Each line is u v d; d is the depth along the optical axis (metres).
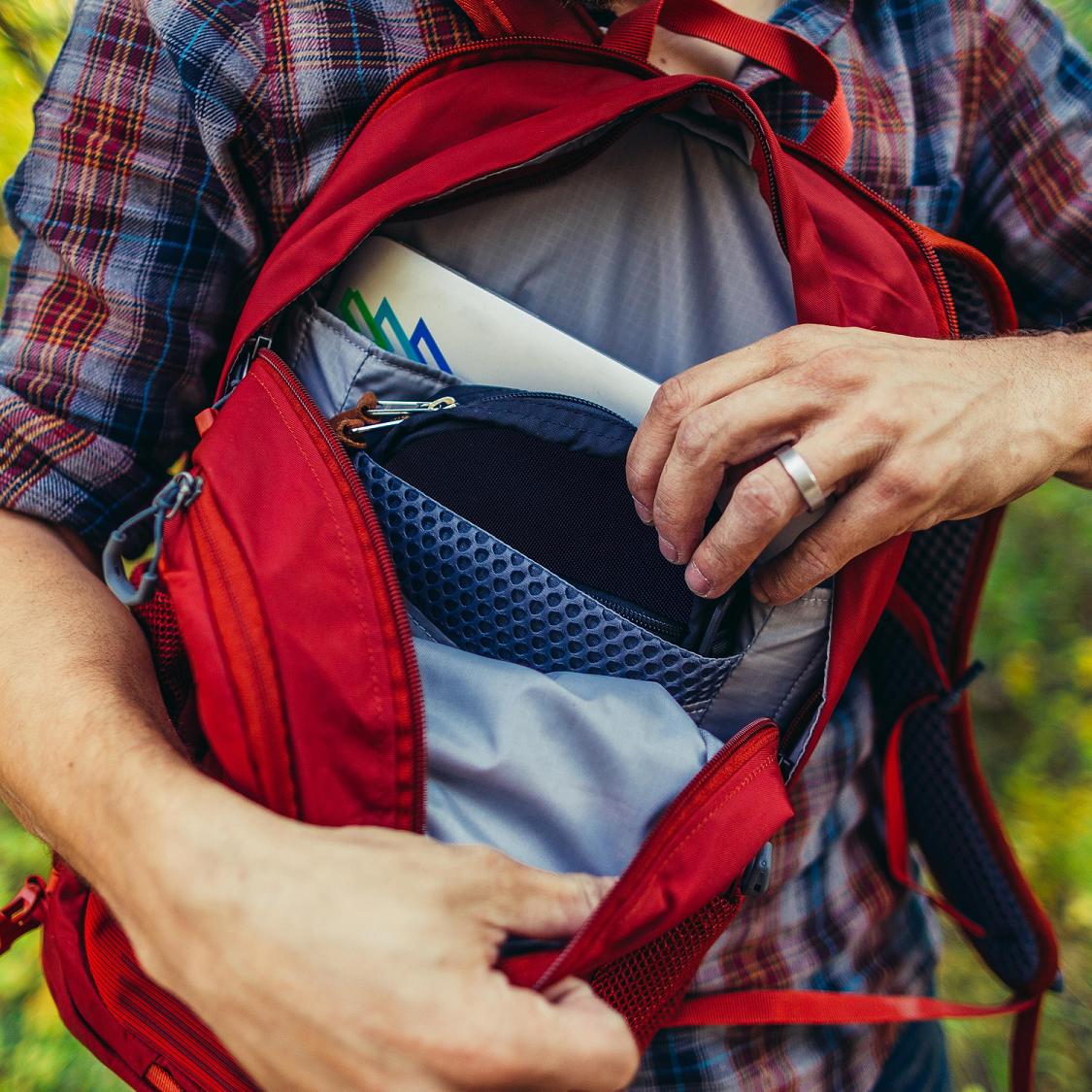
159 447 0.72
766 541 0.56
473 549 0.60
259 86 0.66
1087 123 0.86
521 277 0.68
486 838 0.56
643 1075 0.76
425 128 0.63
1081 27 1.55
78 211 0.67
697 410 0.56
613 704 0.58
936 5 0.83
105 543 0.70
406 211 0.65
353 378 0.64
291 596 0.52
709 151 0.66
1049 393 0.63
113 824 0.48
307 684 0.51
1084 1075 1.69
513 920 0.46
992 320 0.74
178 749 0.54
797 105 0.77
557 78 0.64
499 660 0.61
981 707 2.08
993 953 0.99
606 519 0.61
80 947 0.67
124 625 0.62
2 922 0.70
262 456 0.55
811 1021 0.78
